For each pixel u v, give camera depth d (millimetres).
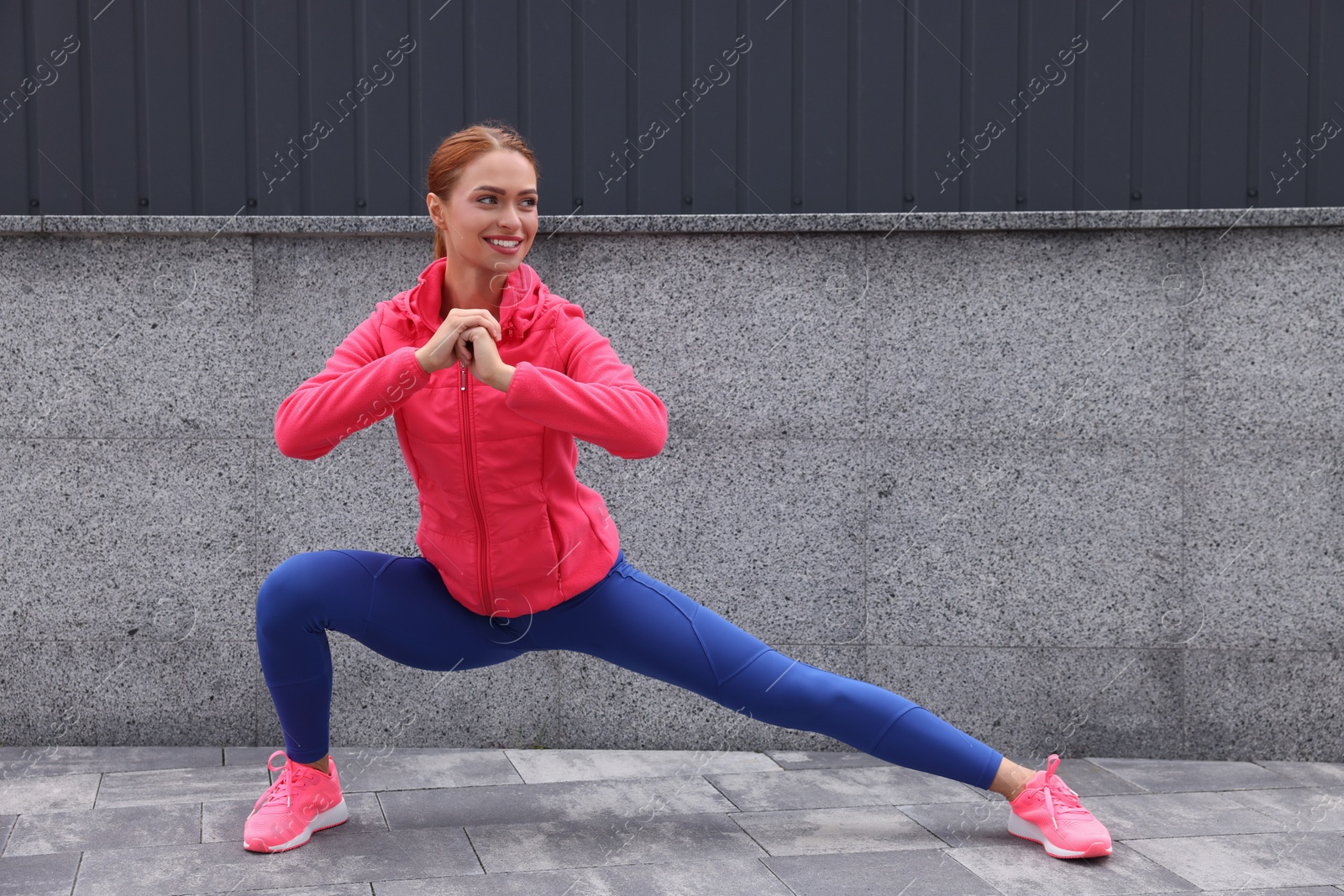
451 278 2357
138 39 3863
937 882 2414
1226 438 3498
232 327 3492
